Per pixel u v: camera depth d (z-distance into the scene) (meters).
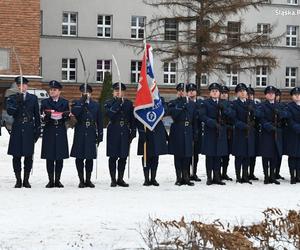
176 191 11.02
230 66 31.02
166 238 6.68
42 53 37.50
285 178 13.63
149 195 10.40
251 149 12.50
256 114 12.45
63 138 11.54
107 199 9.84
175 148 12.07
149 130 11.91
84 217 8.14
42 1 37.38
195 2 33.91
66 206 9.08
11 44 32.47
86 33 38.38
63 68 38.22
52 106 11.50
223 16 30.86
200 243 6.26
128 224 7.66
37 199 9.77
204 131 12.25
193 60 31.23
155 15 37.19
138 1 39.19
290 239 6.64
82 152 11.49
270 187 11.84
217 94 12.35
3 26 32.34
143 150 12.03
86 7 38.28
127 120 11.88
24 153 11.32
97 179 13.01
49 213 8.45
